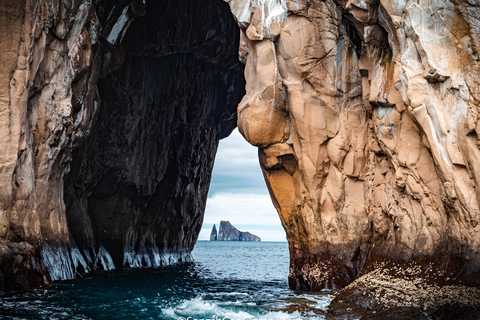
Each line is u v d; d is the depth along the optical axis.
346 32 12.72
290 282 13.70
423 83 9.48
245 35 14.24
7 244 12.11
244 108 13.89
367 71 12.10
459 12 8.98
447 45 9.19
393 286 9.28
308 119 12.86
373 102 11.44
